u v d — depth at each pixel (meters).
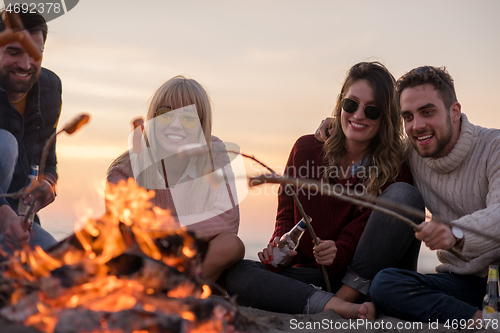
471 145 2.52
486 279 2.44
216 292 2.76
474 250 2.18
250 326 1.89
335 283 2.73
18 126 3.01
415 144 2.59
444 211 2.69
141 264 1.60
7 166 2.64
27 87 2.97
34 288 1.59
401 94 2.61
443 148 2.54
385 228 2.49
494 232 2.17
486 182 2.51
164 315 1.52
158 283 1.62
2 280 1.62
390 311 2.27
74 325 1.43
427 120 2.51
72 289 1.57
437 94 2.50
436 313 2.17
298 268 2.78
